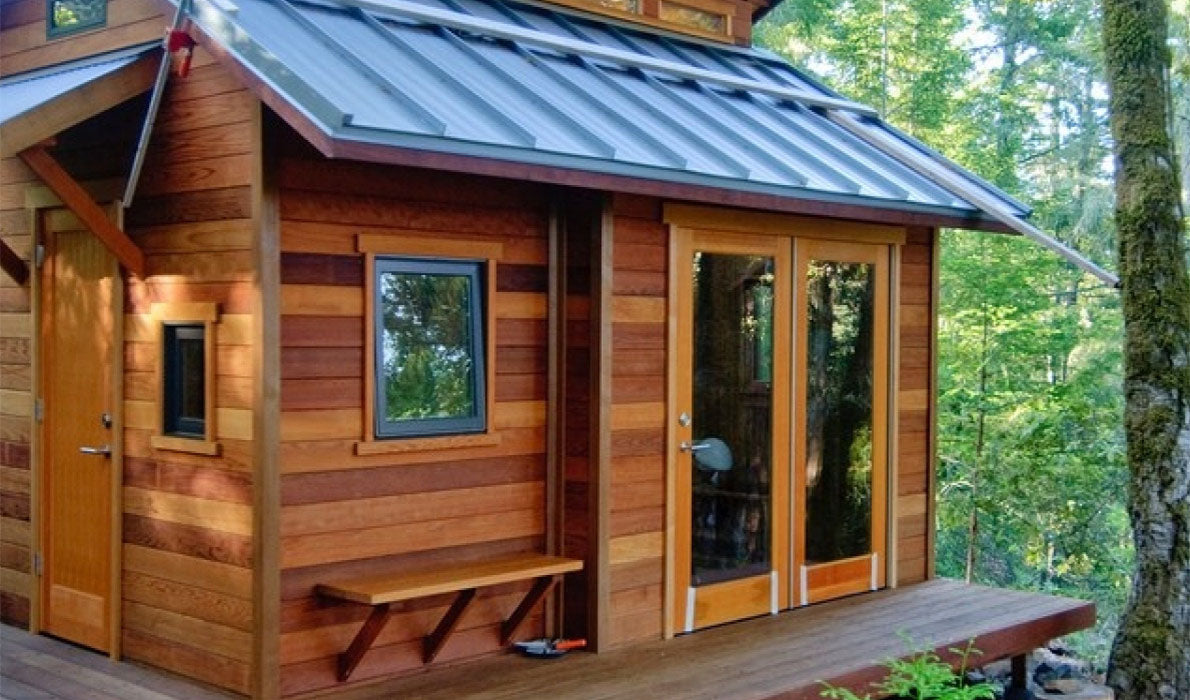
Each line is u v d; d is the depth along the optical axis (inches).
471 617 215.9
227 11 187.5
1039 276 442.9
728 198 217.9
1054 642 325.1
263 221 183.6
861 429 276.5
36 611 233.5
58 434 229.6
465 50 226.7
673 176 205.9
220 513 192.9
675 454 234.5
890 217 253.9
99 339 218.7
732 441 246.7
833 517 270.2
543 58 245.4
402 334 203.6
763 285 251.9
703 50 309.3
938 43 597.0
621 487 226.1
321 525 193.3
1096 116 647.1
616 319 224.2
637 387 228.7
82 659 214.7
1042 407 408.2
